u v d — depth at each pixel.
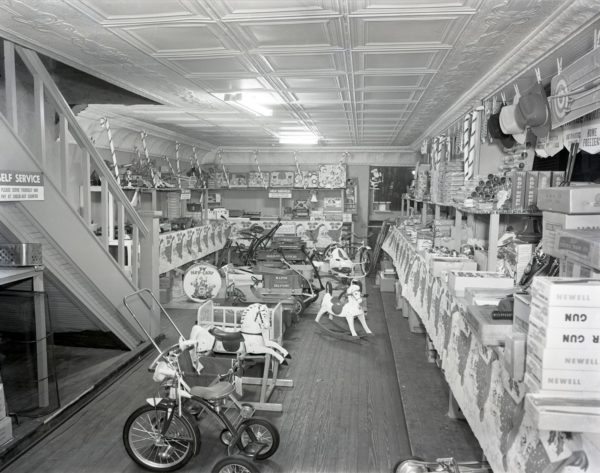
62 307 5.32
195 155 11.58
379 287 9.90
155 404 3.43
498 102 4.81
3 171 3.71
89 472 3.45
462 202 5.05
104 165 5.23
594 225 2.29
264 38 3.59
